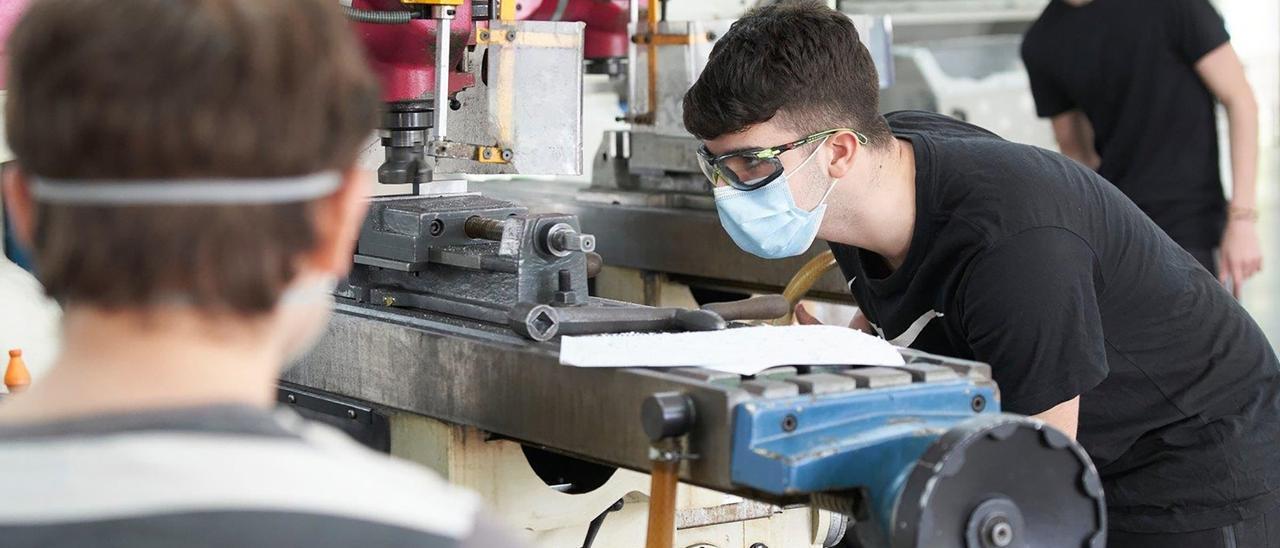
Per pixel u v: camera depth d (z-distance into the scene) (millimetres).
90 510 587
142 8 625
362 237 1801
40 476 598
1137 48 3273
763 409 1248
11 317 1814
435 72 1729
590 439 1431
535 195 3068
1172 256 1717
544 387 1475
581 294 1692
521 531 1688
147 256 631
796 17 1643
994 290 1514
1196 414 1704
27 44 633
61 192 632
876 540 1236
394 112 1830
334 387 1788
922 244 1624
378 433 1714
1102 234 1601
